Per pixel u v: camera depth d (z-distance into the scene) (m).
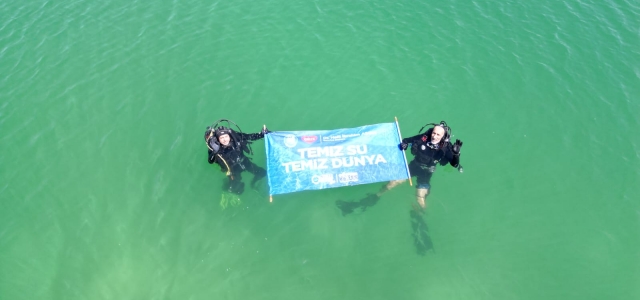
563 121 11.06
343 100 11.67
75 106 11.41
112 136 10.71
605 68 12.30
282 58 12.77
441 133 8.78
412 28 13.71
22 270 8.48
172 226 9.16
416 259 8.73
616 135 10.70
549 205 9.48
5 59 12.67
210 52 12.92
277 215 9.38
